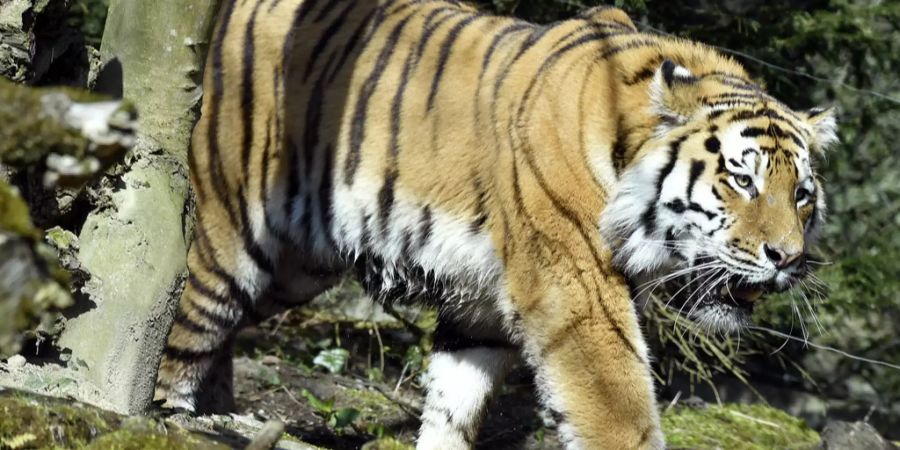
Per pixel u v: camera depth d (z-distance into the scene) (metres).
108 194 7.62
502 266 9.08
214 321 10.23
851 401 17.42
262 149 9.91
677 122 8.73
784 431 13.89
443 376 10.23
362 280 9.93
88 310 7.39
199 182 10.02
